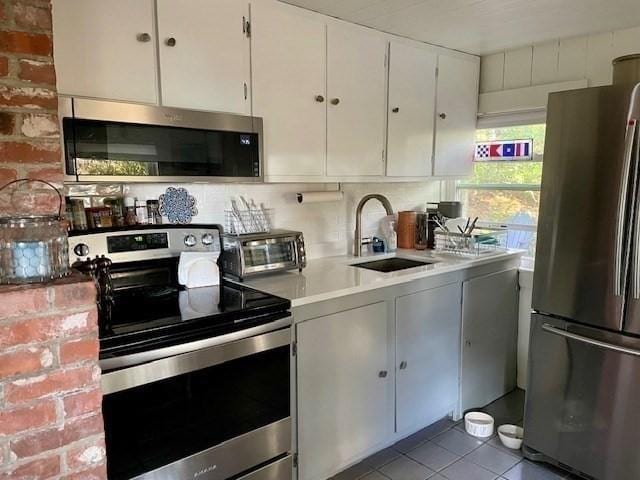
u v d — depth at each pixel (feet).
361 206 9.73
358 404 7.52
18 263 4.11
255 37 6.98
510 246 11.09
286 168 7.58
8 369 3.98
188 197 7.64
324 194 9.11
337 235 10.00
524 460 8.17
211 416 5.65
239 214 7.88
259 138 7.09
